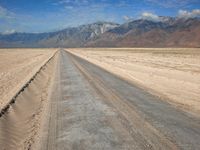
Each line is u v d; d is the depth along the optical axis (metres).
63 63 39.78
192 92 14.98
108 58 55.53
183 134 7.74
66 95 14.55
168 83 18.56
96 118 9.68
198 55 66.69
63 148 6.96
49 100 13.44
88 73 25.23
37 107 12.13
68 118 9.88
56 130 8.52
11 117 10.34
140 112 10.37
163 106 11.41
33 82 19.89
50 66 35.28
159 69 29.33
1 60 50.00
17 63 41.75
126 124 8.81
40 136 8.02
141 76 22.73
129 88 16.30
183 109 10.89
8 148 7.29
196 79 20.70
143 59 51.16
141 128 8.35
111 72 26.02
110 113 10.32
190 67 31.95
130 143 7.10
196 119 9.38
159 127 8.42
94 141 7.37
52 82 20.02
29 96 15.03
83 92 15.20
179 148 6.68
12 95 13.91
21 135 8.45
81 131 8.29
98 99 13.11
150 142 7.13
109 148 6.82
